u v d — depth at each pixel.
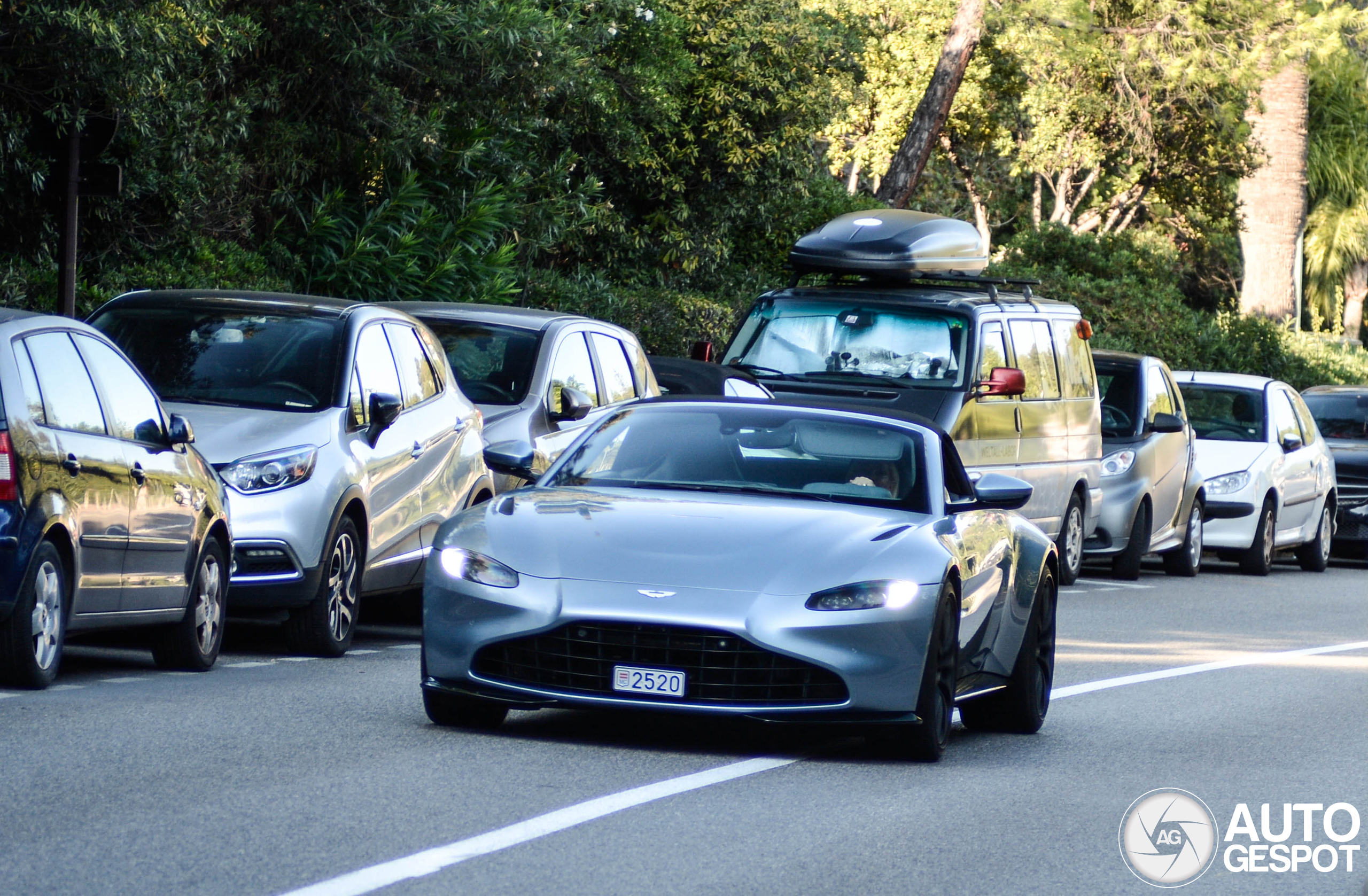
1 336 11.46
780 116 38.53
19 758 9.69
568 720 11.81
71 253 18.02
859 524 11.15
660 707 10.30
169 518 12.91
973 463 21.98
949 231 25.52
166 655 13.40
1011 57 59.22
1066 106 58.47
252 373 15.38
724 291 39.69
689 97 37.56
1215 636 19.91
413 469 16.19
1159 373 28.84
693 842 8.53
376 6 25.69
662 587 10.40
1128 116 57.91
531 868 7.83
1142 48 54.03
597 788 9.61
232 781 9.35
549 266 36.78
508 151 31.27
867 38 56.91
